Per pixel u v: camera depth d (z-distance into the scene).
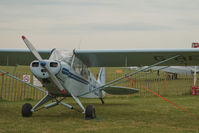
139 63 9.32
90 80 9.47
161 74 31.91
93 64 9.37
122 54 8.27
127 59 8.85
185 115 7.78
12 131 5.26
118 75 28.58
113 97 13.99
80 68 8.30
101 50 8.00
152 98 13.27
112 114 7.91
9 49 8.51
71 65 7.44
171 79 24.94
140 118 7.18
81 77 8.30
